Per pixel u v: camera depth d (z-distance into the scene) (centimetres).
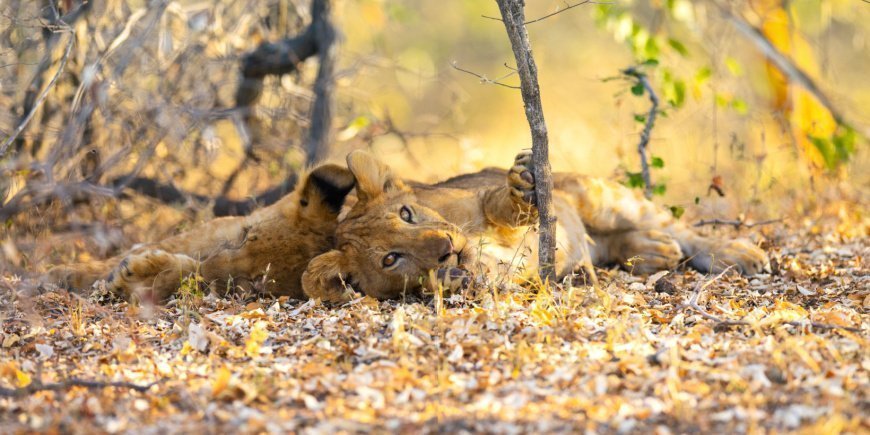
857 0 1964
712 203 1478
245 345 814
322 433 611
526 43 909
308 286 925
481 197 1030
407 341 779
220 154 1420
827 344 734
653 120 1364
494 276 955
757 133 1786
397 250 930
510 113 2820
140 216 1316
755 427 604
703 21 1786
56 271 1045
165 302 975
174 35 1363
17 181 1126
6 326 874
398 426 625
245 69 1432
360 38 1939
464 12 2923
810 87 1594
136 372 747
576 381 693
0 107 1194
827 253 1174
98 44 1242
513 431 611
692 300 890
